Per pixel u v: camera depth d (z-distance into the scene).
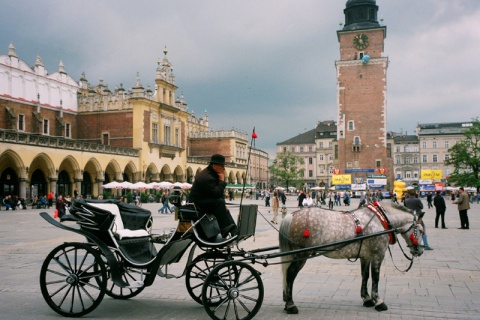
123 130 63.78
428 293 9.23
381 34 82.06
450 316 7.55
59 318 7.62
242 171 96.19
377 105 81.44
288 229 8.02
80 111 66.06
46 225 26.33
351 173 81.19
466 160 78.44
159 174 67.81
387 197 74.00
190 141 96.00
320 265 12.55
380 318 7.46
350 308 8.11
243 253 7.95
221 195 8.01
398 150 124.81
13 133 41.38
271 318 7.50
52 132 60.91
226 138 93.56
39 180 50.78
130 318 7.59
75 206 8.23
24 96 56.06
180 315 7.76
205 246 7.73
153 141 66.12
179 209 7.93
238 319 7.25
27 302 8.70
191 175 79.62
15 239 19.08
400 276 10.99
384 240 8.20
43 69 59.69
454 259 13.52
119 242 8.13
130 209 9.33
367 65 82.00
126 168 62.34
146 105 64.25
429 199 47.09
